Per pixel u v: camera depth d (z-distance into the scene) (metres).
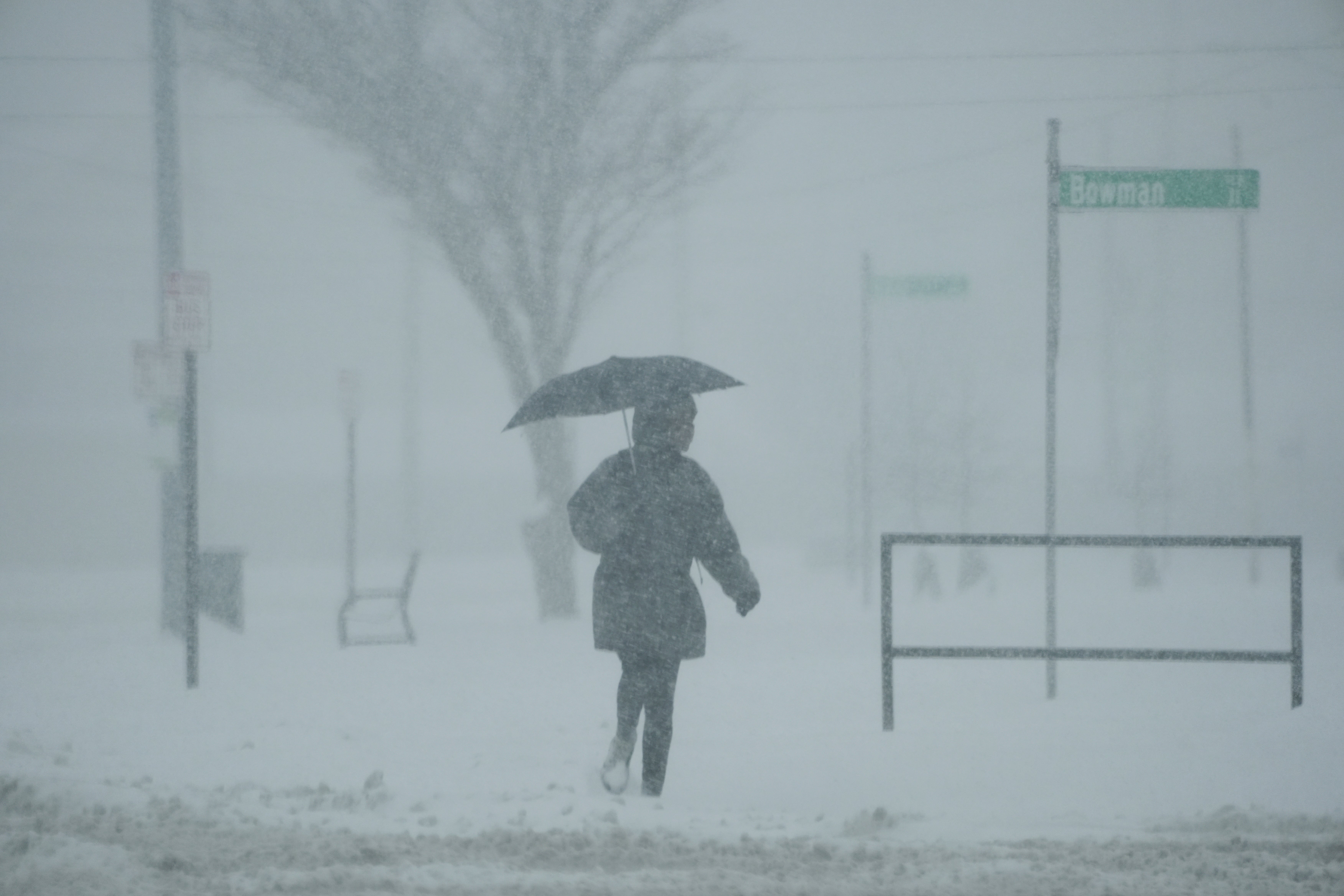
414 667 54.00
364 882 22.03
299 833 25.58
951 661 54.41
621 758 30.48
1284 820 26.48
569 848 24.44
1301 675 37.34
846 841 25.11
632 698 30.52
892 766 33.03
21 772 30.86
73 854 23.02
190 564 48.19
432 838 25.08
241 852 23.91
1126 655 36.94
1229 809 27.22
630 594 30.20
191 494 48.28
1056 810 28.55
